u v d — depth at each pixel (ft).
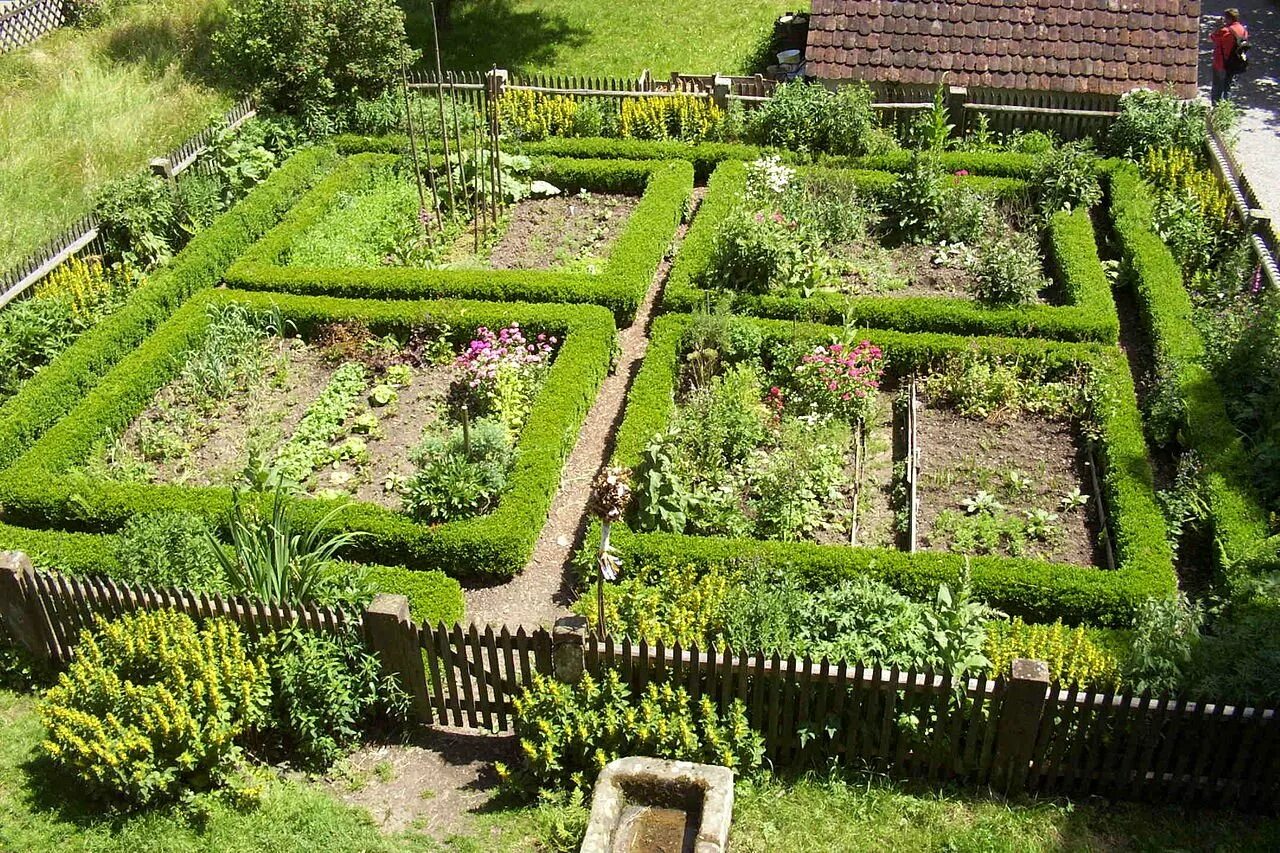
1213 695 26.43
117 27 72.79
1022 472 39.04
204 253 50.19
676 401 42.52
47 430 41.63
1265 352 39.91
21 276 46.47
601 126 61.00
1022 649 28.86
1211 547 35.24
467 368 42.09
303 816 27.37
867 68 61.05
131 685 27.50
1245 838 26.00
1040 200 53.16
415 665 29.01
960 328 45.39
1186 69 59.41
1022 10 60.75
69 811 27.71
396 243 52.60
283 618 29.12
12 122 59.62
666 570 33.73
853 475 39.32
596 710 27.61
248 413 42.60
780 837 26.40
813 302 45.93
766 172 52.70
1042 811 26.81
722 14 79.30
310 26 59.72
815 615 29.07
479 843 26.73
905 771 27.91
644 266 49.19
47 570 31.30
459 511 36.65
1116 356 42.60
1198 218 50.39
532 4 81.66
